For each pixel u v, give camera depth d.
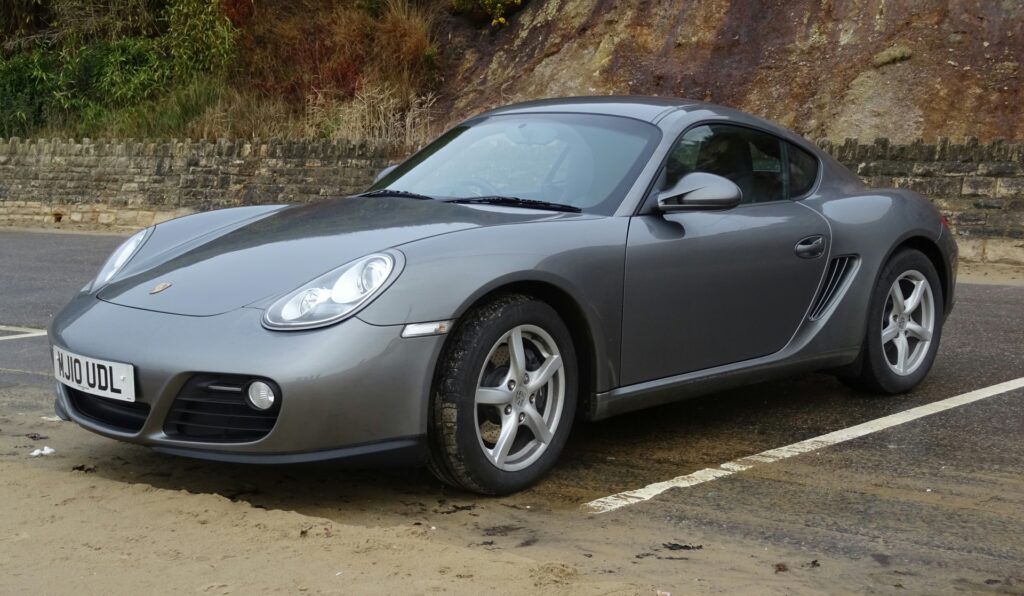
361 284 3.16
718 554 2.92
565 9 17.44
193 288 3.41
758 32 15.63
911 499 3.43
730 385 4.10
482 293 3.26
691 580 2.71
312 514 3.25
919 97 13.70
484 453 3.32
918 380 4.90
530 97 16.38
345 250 3.39
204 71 18.84
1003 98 13.33
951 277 5.06
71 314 3.59
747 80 15.02
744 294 4.06
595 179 3.91
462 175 4.14
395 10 17.97
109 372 3.28
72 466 3.70
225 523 2.89
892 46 14.45
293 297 3.20
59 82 19.89
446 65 17.70
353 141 14.58
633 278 3.67
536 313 3.42
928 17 14.64
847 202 4.62
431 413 3.26
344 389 3.06
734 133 4.34
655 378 3.81
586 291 3.53
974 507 3.36
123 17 21.34
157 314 3.34
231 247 3.66
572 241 3.54
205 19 18.75
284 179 14.99
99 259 11.13
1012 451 3.98
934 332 4.95
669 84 15.46
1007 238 9.99
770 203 4.34
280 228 3.78
